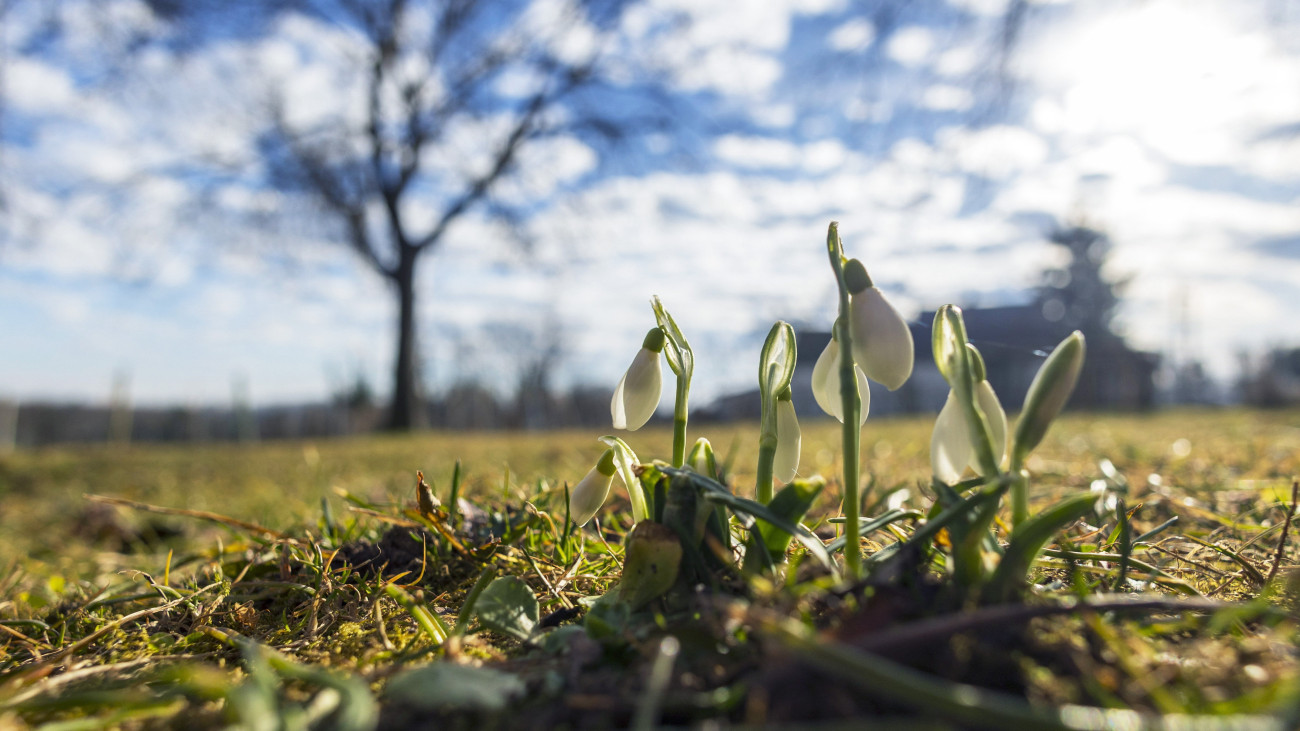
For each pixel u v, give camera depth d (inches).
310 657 6.9
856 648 4.3
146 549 19.9
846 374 5.7
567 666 5.7
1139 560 8.6
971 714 3.7
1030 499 13.7
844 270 6.1
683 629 5.3
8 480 43.4
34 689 6.3
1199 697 4.5
